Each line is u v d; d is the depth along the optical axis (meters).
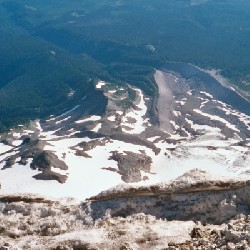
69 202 36.72
